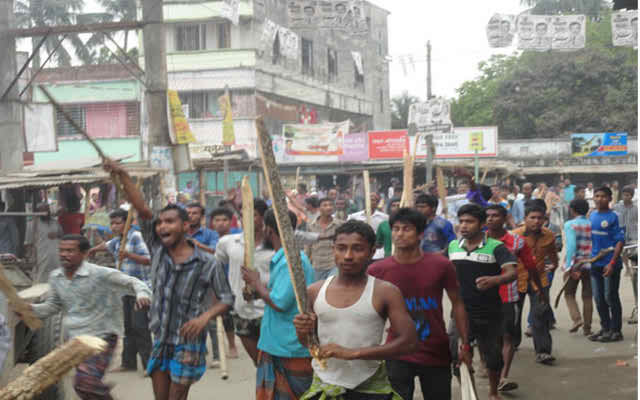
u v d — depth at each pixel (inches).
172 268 179.9
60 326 214.7
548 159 1514.5
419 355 171.8
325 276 322.3
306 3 664.4
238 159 698.8
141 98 1179.3
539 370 269.0
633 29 658.8
